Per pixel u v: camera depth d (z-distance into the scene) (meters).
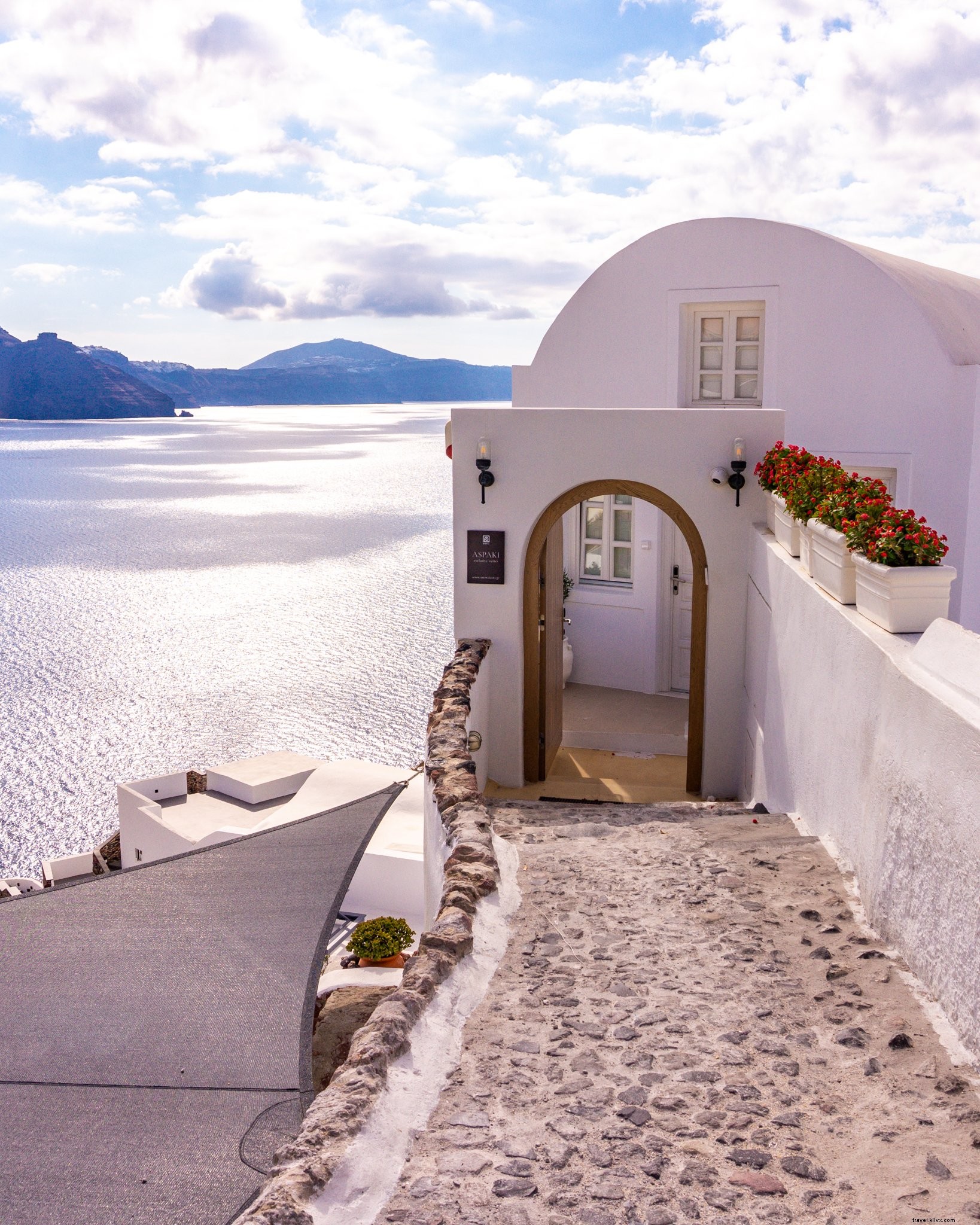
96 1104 5.32
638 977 3.29
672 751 9.16
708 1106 2.45
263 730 60.34
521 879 4.41
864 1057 2.65
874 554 3.91
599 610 10.74
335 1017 11.28
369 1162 2.14
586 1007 3.06
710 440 7.44
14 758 57.25
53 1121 5.17
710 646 7.71
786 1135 2.29
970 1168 2.07
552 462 7.74
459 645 8.00
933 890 2.94
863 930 3.56
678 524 7.65
